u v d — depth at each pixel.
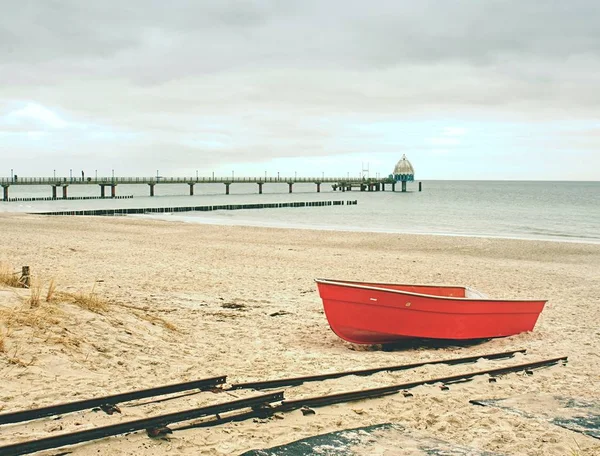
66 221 44.00
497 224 50.19
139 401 6.28
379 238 34.56
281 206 76.19
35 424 5.44
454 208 77.12
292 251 27.00
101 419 5.68
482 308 11.07
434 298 10.63
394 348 10.90
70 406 5.75
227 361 8.72
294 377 7.63
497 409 6.80
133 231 36.31
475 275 20.86
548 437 5.89
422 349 10.77
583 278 20.62
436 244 31.88
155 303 13.12
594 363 9.51
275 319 12.52
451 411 6.63
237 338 10.53
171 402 6.36
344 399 6.76
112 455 4.90
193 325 11.23
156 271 18.69
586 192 155.88
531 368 8.94
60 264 19.12
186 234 35.03
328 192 151.38
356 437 5.71
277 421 6.02
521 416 6.59
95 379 7.02
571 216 61.25
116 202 89.19
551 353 10.18
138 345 8.78
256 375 7.93
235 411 6.08
